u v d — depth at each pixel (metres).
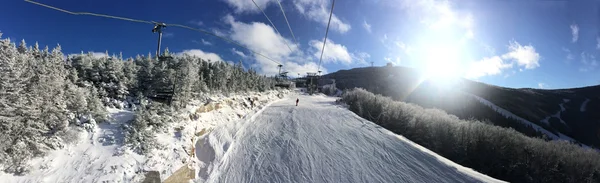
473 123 33.19
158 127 17.02
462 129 29.41
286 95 60.75
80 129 13.38
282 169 18.38
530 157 26.03
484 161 26.05
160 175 13.80
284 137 24.38
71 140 12.47
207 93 27.45
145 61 24.00
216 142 21.09
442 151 27.03
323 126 28.92
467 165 25.69
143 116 16.28
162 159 14.89
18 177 9.66
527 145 27.67
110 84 18.64
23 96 11.27
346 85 105.38
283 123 29.31
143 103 17.69
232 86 36.91
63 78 14.20
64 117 12.95
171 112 18.92
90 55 20.67
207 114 24.17
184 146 17.30
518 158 26.11
